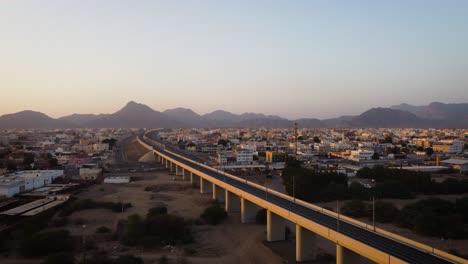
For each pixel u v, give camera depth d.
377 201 124.25
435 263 50.97
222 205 132.38
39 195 137.50
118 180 183.00
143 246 88.69
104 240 93.06
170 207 129.75
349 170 184.62
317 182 140.75
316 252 81.25
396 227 99.75
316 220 73.12
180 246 89.94
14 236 92.56
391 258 52.59
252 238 95.38
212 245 90.94
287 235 97.12
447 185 143.75
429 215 97.00
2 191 134.25
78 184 167.50
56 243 84.94
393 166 197.75
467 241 87.94
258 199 96.00
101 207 126.75
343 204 125.94
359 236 62.78
